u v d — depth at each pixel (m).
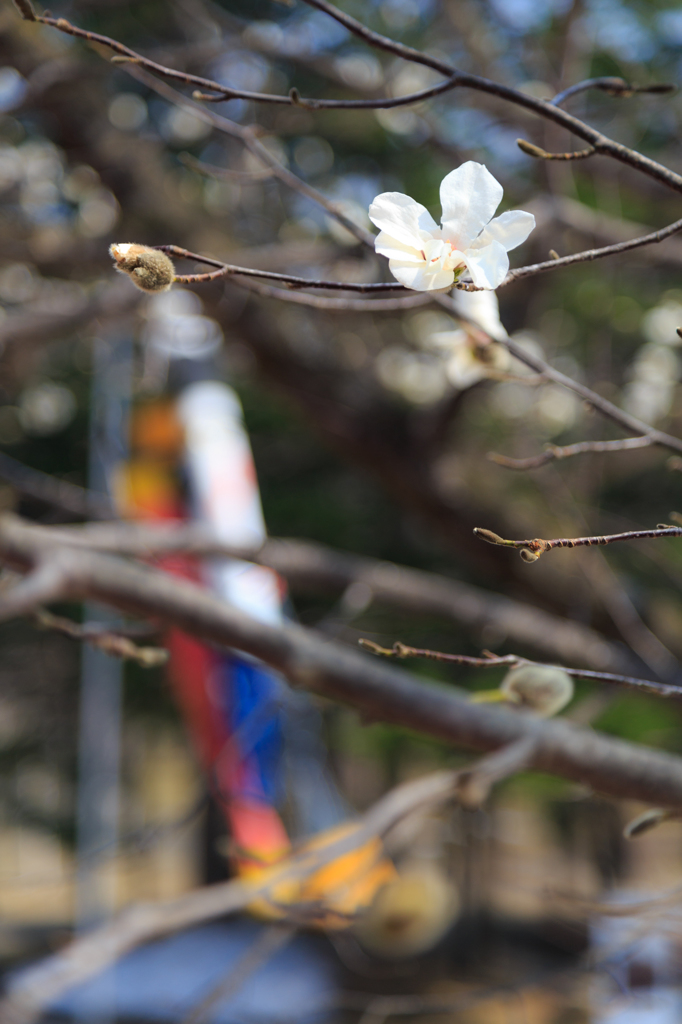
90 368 7.81
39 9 4.09
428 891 3.01
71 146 4.80
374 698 2.29
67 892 10.09
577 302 5.34
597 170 4.44
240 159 4.75
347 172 5.40
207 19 4.06
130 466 4.80
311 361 5.11
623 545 5.00
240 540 3.71
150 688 8.38
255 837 3.23
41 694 10.07
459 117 4.53
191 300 4.53
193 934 7.61
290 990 6.45
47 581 2.31
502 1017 6.16
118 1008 5.93
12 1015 1.70
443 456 5.28
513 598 5.39
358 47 4.44
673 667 3.85
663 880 6.71
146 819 10.58
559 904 2.65
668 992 2.56
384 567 4.10
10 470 4.17
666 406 4.94
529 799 6.33
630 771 2.04
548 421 5.28
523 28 4.07
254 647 2.34
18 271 4.89
